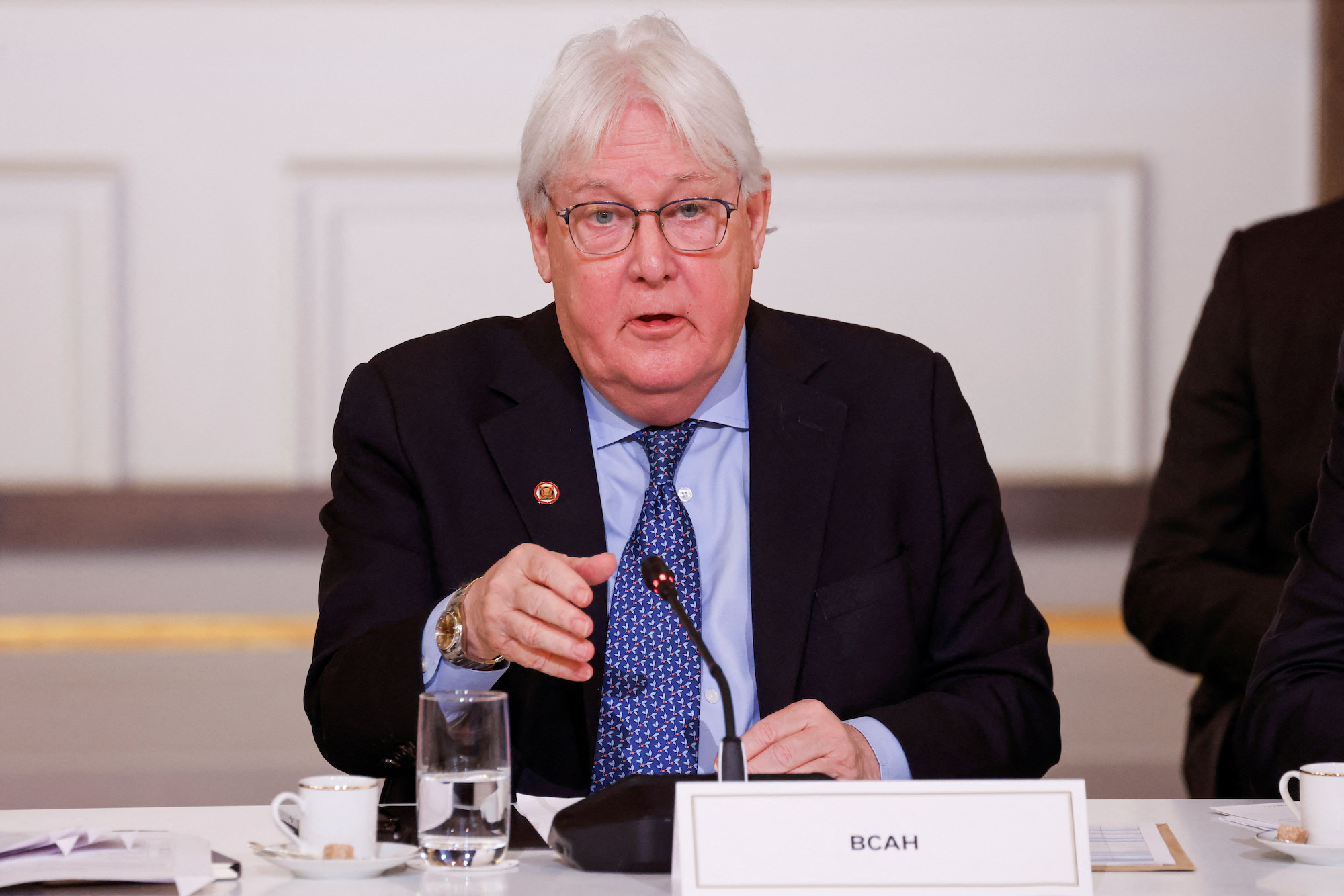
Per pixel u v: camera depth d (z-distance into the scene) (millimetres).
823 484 6016
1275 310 7941
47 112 14625
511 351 6316
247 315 14938
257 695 14273
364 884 4164
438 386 6191
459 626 5070
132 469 15055
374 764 5531
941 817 3994
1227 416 8086
